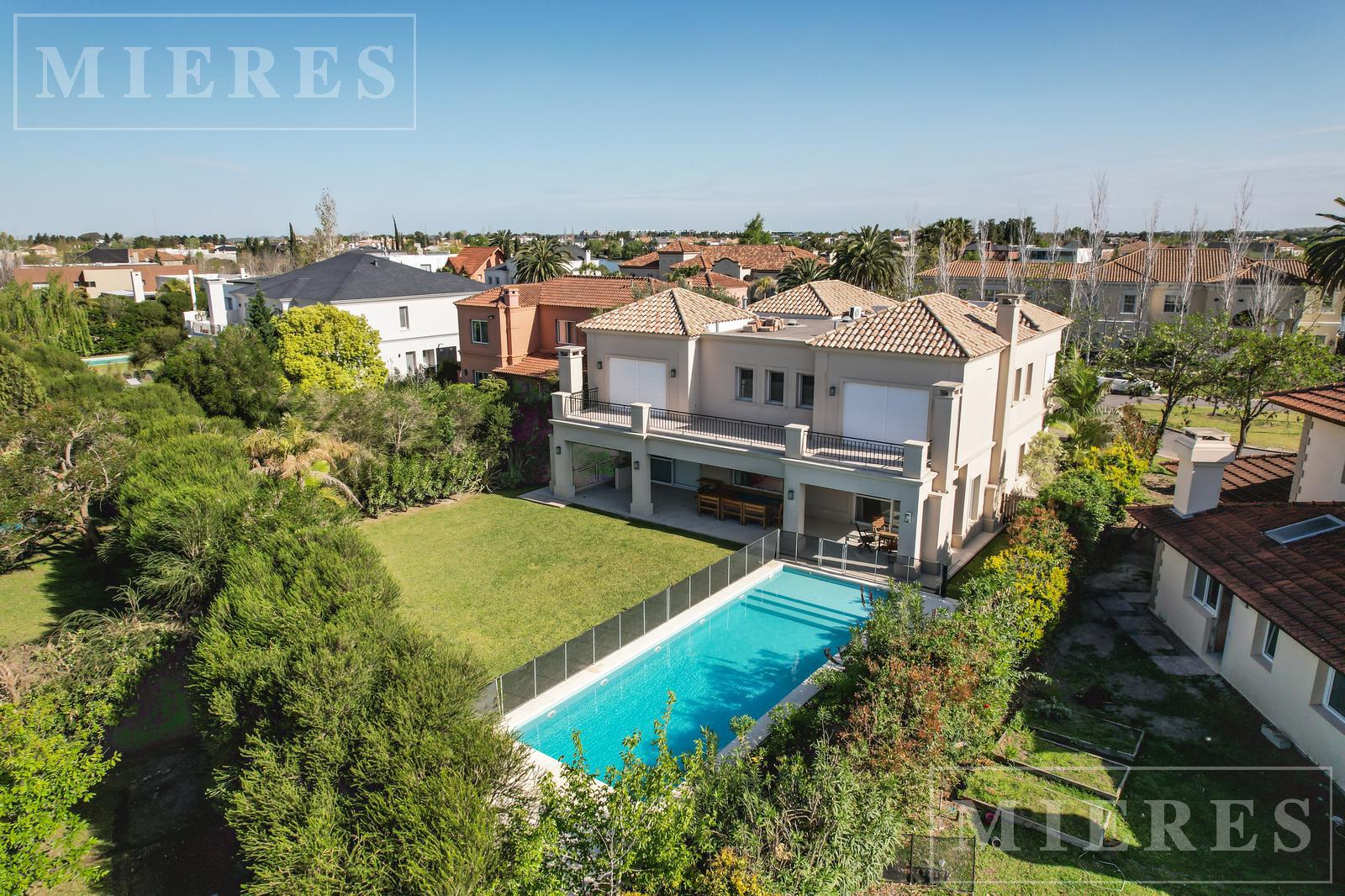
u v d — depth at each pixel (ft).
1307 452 63.52
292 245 405.59
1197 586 57.52
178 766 48.55
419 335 166.20
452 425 100.63
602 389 100.17
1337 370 98.94
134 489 67.56
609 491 103.04
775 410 87.81
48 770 36.68
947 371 72.33
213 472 70.74
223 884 39.19
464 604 69.21
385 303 158.81
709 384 92.58
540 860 31.14
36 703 40.78
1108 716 47.80
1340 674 37.99
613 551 81.30
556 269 245.04
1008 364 80.84
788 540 79.20
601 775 46.83
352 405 94.84
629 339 95.55
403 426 96.99
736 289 217.56
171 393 108.17
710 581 69.05
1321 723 42.39
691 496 99.40
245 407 114.83
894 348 74.38
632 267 328.08
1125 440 97.60
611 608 68.23
